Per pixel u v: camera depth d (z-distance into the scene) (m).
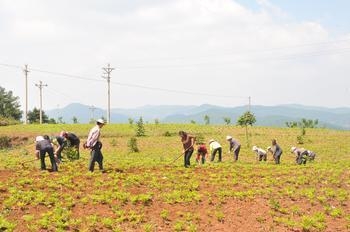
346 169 27.97
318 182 23.73
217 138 55.69
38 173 21.92
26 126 74.56
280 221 17.38
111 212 17.12
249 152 43.16
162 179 22.17
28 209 16.58
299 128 70.62
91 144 22.41
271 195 20.69
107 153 43.34
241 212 18.31
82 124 76.06
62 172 22.58
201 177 23.19
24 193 18.02
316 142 51.56
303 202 20.11
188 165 26.39
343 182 24.03
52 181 20.16
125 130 64.81
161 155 41.56
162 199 19.00
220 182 22.30
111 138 56.72
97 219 16.11
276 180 23.33
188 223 16.62
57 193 18.38
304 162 31.42
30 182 19.77
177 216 17.39
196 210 18.19
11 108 139.12
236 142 32.12
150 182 21.27
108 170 23.28
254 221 17.47
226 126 71.56
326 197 20.97
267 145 49.12
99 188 19.73
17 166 24.23
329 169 27.41
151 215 17.25
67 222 15.41
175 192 19.70
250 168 27.05
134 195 18.97
